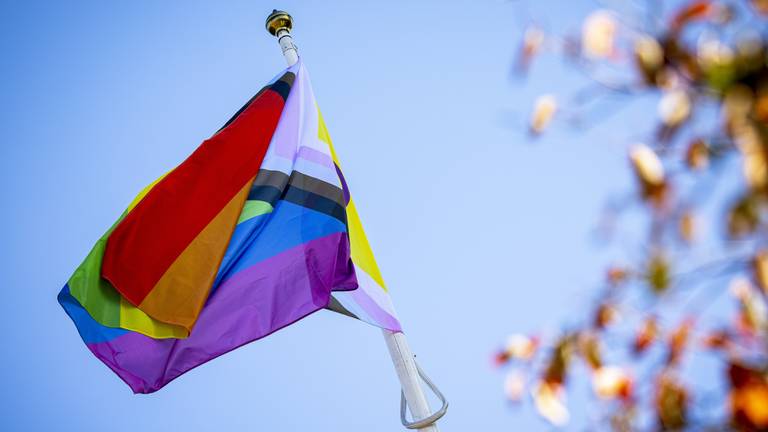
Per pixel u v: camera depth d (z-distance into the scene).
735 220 1.98
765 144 1.99
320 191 9.59
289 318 8.43
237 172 9.74
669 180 2.16
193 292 8.70
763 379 2.07
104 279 9.03
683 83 2.16
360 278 9.52
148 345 8.64
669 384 2.21
